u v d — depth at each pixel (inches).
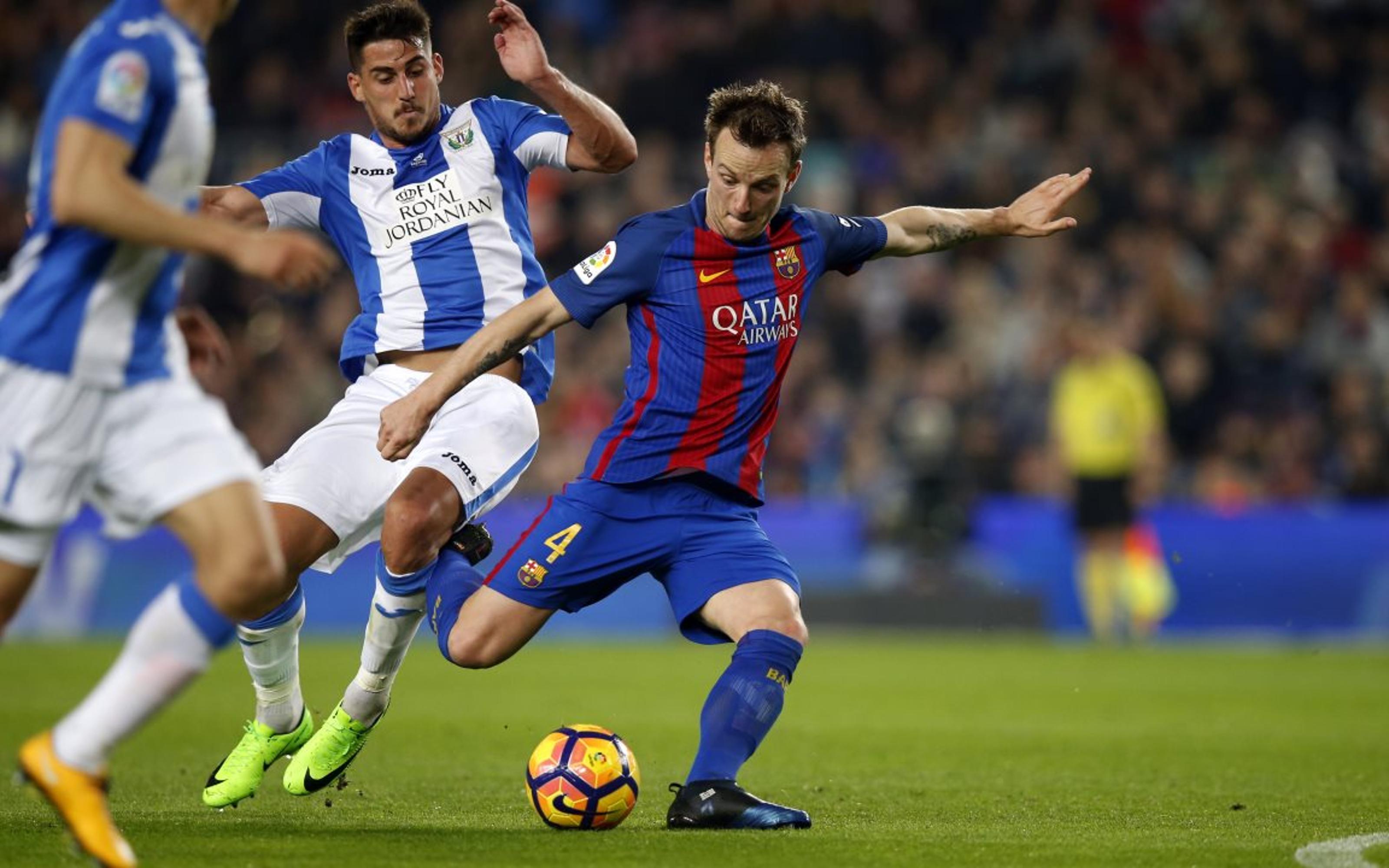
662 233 685.9
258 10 2694.4
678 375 691.4
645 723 1152.2
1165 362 2306.8
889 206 2508.6
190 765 892.0
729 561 690.2
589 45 2787.9
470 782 829.8
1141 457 1988.2
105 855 505.7
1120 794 802.8
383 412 663.8
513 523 2063.2
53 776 506.0
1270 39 2743.6
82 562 2025.1
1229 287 2404.0
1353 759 970.7
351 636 2049.7
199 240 486.0
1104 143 2546.8
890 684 1486.2
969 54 2763.3
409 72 791.1
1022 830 655.8
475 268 808.3
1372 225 2613.2
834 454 2304.4
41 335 509.7
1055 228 756.0
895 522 2133.4
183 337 593.9
